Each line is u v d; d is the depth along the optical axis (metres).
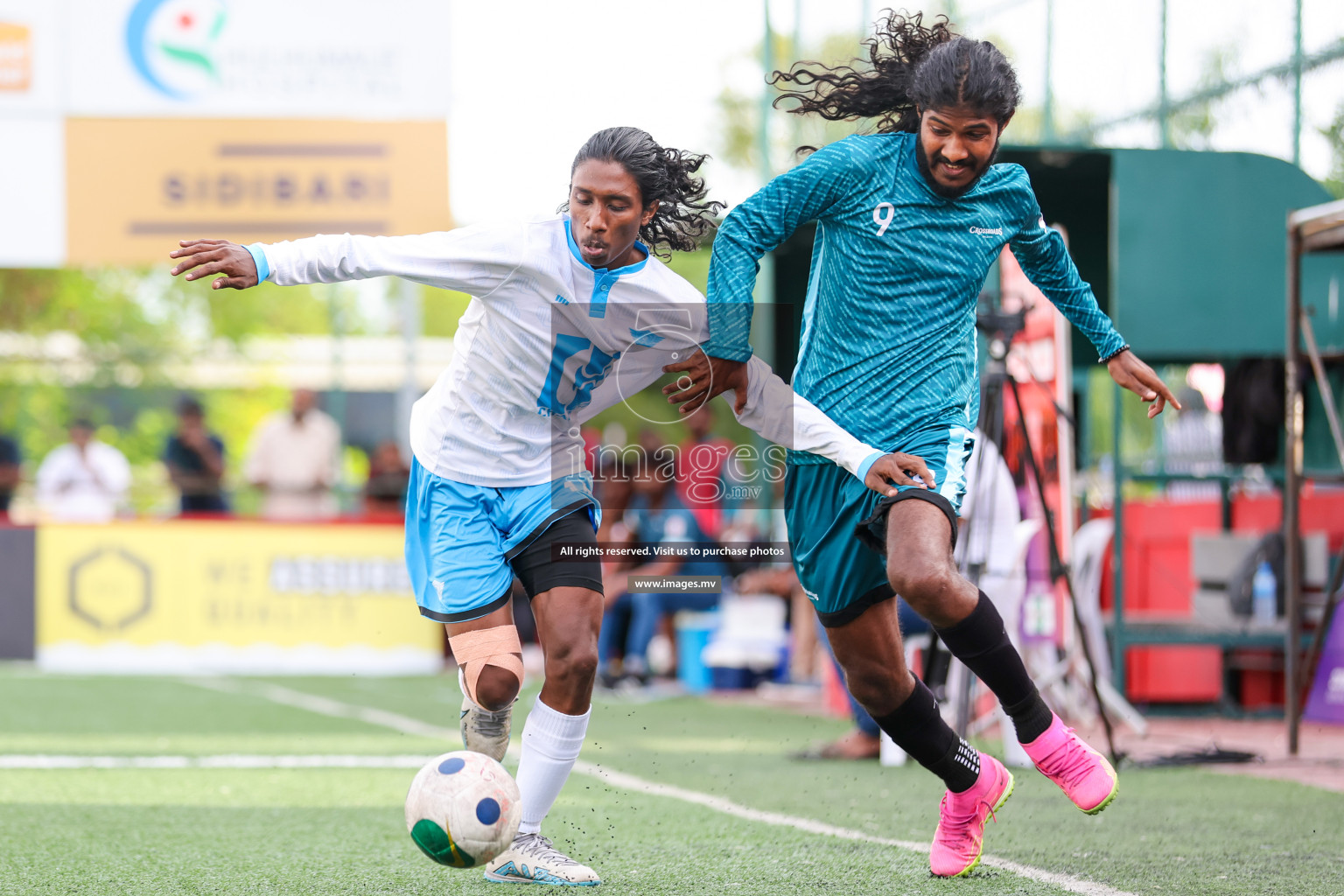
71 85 34.62
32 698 29.17
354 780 17.73
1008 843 13.15
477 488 11.30
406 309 42.62
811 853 12.59
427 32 35.00
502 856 11.27
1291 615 20.25
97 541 37.50
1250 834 13.65
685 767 19.47
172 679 34.38
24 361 46.97
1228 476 28.05
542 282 10.99
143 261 34.84
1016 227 11.20
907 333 10.88
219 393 53.81
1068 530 21.08
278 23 34.81
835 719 26.80
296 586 37.66
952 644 10.48
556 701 11.22
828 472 11.04
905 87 11.59
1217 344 25.25
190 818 14.73
